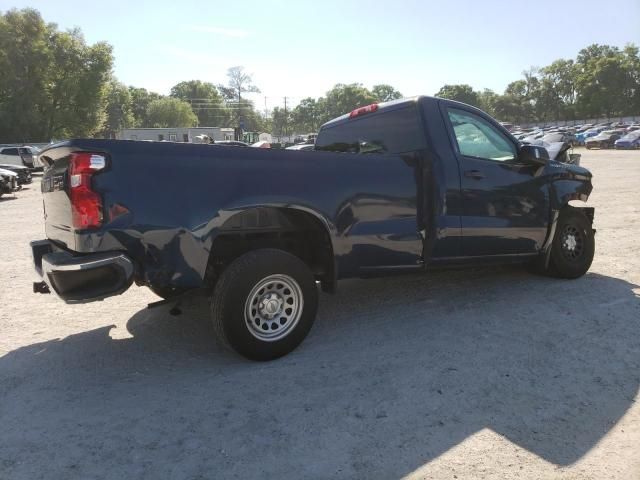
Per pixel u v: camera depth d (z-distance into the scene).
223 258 4.08
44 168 4.09
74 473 2.57
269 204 3.75
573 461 2.57
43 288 4.14
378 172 4.29
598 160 32.84
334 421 3.00
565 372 3.53
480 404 3.14
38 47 50.50
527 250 5.37
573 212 5.75
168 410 3.17
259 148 3.79
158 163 3.43
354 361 3.82
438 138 4.72
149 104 121.06
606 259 6.75
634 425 2.87
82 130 57.03
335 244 4.09
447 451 2.68
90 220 3.26
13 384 3.57
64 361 3.96
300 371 3.68
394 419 3.00
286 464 2.61
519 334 4.23
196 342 4.32
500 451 2.66
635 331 4.22
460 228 4.74
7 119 49.94
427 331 4.38
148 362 3.92
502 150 5.27
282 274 3.82
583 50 126.81
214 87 140.12
